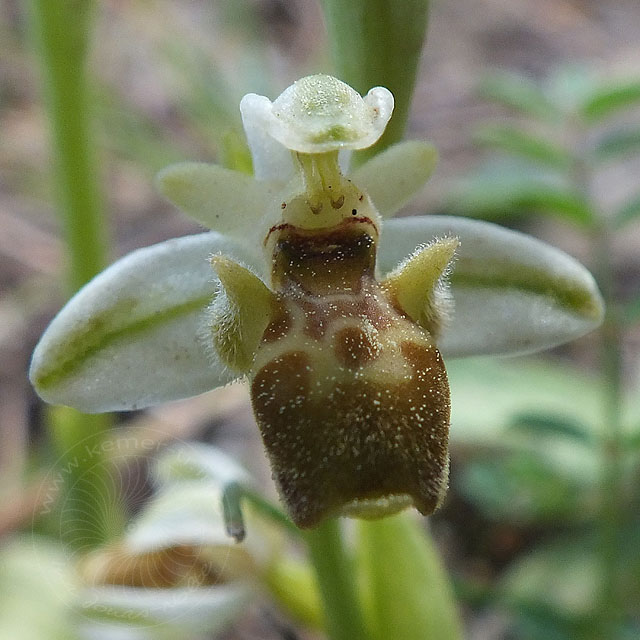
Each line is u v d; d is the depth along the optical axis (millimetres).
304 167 63
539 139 79
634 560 86
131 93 162
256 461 107
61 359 63
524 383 100
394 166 64
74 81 79
